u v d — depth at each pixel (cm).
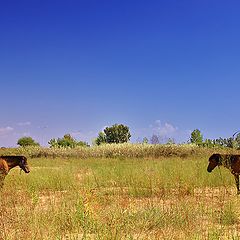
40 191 1396
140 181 1483
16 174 1747
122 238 762
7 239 756
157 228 874
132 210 964
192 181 1441
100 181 1587
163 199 1149
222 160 1508
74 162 2700
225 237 797
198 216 968
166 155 3456
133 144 3728
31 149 3672
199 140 3744
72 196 1140
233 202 1059
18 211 958
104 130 5059
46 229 838
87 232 805
